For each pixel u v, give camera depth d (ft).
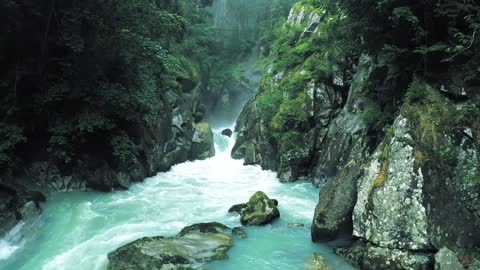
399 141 30.35
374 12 36.91
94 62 44.86
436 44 33.35
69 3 42.04
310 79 60.85
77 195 45.24
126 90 47.70
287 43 77.25
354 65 58.44
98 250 32.12
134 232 36.01
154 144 60.70
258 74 119.96
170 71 72.90
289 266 29.60
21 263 30.55
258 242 33.91
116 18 45.27
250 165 69.56
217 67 126.52
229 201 47.03
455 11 31.04
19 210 36.17
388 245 27.66
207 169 67.67
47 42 43.04
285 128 59.57
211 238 33.47
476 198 27.86
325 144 55.36
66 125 43.50
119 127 49.96
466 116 30.17
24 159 42.55
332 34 60.70
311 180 57.06
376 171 30.86
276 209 40.16
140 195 48.83
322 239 33.40
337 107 58.59
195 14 111.04
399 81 41.68
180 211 42.83
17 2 38.19
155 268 27.45
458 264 24.47
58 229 36.35
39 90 42.88
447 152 29.17
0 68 40.52
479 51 30.58
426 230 26.40
